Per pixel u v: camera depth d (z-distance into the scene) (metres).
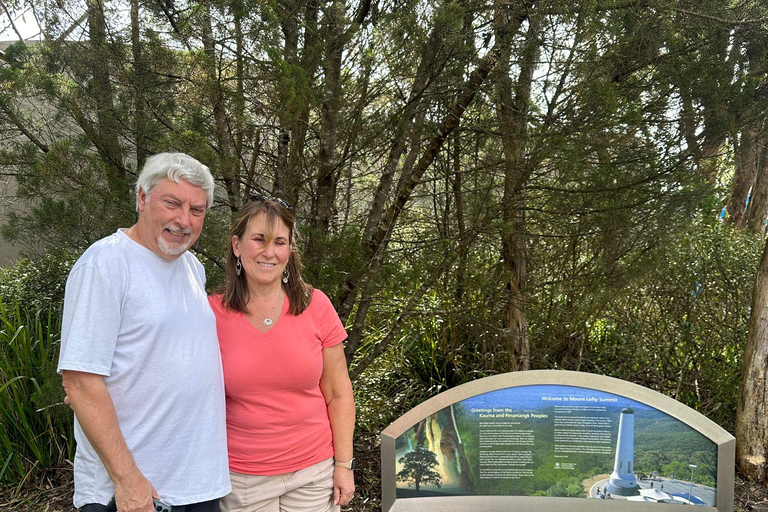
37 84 3.21
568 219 3.85
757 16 3.45
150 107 3.09
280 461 1.89
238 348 1.86
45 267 4.42
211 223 3.00
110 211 2.81
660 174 3.44
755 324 3.63
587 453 2.53
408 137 3.53
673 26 3.31
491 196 3.87
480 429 2.54
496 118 3.71
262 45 2.76
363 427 4.28
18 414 3.55
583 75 3.35
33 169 2.87
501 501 2.52
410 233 4.35
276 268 1.87
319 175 3.46
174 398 1.67
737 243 4.93
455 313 3.98
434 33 3.00
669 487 2.50
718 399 4.38
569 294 4.23
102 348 1.56
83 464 1.68
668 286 4.68
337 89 3.22
